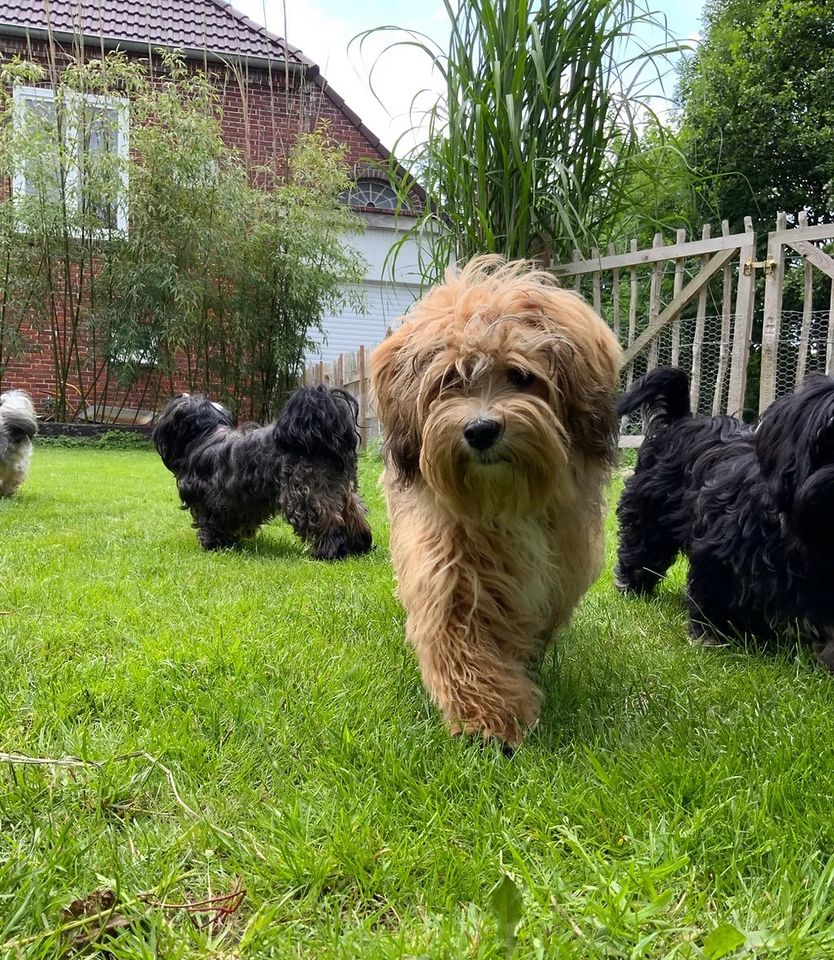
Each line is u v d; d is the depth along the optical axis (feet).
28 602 3.45
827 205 12.81
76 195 13.01
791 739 2.07
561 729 2.26
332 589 3.93
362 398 12.00
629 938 1.34
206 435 5.57
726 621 3.22
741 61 13.32
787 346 7.05
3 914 1.40
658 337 7.46
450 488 2.29
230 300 13.67
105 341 13.23
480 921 1.37
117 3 16.20
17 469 7.38
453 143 6.23
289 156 14.89
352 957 1.31
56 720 2.21
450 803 1.79
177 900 1.49
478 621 2.35
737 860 1.56
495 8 5.97
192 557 4.83
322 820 1.72
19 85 13.26
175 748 2.06
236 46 16.11
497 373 2.29
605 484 2.65
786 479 2.59
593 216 6.67
